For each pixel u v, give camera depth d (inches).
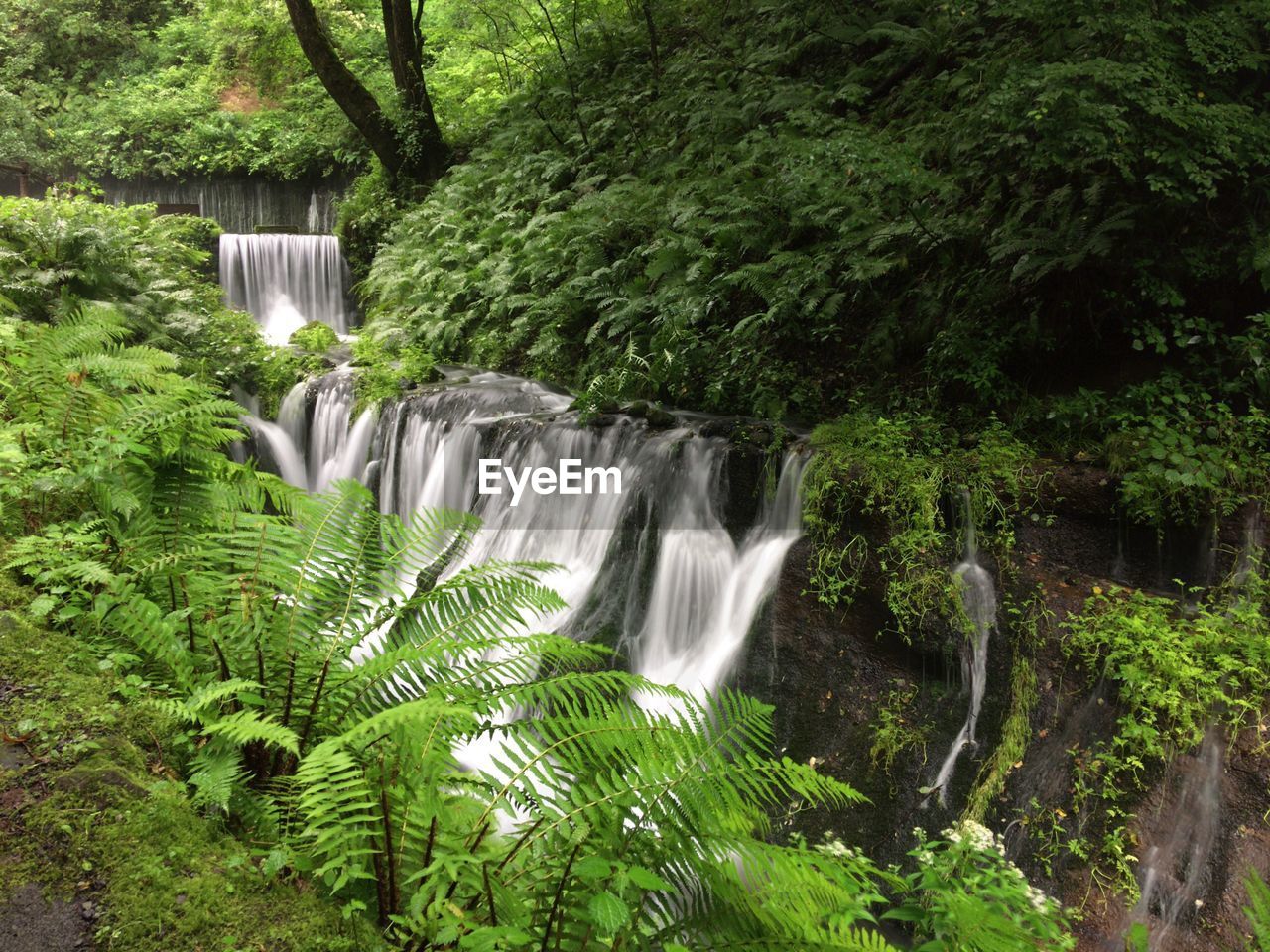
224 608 130.3
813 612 254.4
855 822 208.8
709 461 296.4
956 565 247.6
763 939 89.0
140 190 908.6
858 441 282.5
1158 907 177.2
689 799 91.4
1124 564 238.2
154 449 155.0
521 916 88.4
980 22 445.1
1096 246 254.1
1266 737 193.0
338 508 141.5
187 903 91.2
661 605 285.9
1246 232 261.4
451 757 105.5
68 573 131.7
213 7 949.8
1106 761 198.8
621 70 634.8
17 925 86.0
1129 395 262.4
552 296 450.6
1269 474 230.2
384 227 662.5
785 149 408.2
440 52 913.5
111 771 104.7
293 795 108.3
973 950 104.3
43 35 1035.9
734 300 397.1
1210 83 265.3
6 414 183.8
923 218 327.6
